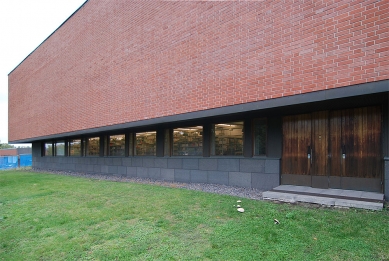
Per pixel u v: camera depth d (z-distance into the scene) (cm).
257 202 585
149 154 1154
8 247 403
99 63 1223
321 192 592
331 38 515
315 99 534
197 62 785
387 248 336
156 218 506
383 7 455
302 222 438
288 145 713
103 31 1206
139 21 1012
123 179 1153
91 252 369
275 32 603
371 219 434
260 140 777
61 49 1535
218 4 732
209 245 371
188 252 352
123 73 1082
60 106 1529
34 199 739
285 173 713
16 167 2727
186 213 527
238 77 676
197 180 923
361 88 475
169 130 1059
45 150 2141
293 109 652
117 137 1349
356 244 348
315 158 660
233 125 841
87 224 488
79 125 1348
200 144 937
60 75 1537
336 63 507
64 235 438
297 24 566
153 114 933
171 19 878
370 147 579
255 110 666
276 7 604
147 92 962
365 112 589
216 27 736
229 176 828
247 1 663
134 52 1030
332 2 515
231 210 530
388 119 546
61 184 1031
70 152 1773
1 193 866
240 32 677
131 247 377
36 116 1814
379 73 456
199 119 855
